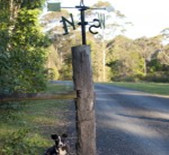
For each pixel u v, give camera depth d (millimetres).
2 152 8602
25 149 8969
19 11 21984
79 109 5875
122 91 33969
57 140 8828
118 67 75500
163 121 16078
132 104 22766
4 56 11672
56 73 70000
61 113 18547
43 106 21094
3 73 11797
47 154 8914
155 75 67188
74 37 74000
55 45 73438
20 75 14562
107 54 78312
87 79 5816
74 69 5812
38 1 22922
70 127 14367
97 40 78938
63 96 5906
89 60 5805
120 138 12391
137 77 70438
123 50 78562
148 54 79188
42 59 22797
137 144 11508
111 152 10492
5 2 19922
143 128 14320
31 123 15039
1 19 16656
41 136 12141
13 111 15414
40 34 22344
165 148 11055
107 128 14320
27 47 20750
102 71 74625
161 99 26000
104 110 19812
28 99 5992
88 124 5891
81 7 6168
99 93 31500
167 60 77312
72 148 10484
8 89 11578
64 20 6168
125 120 16391
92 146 5941
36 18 22141
